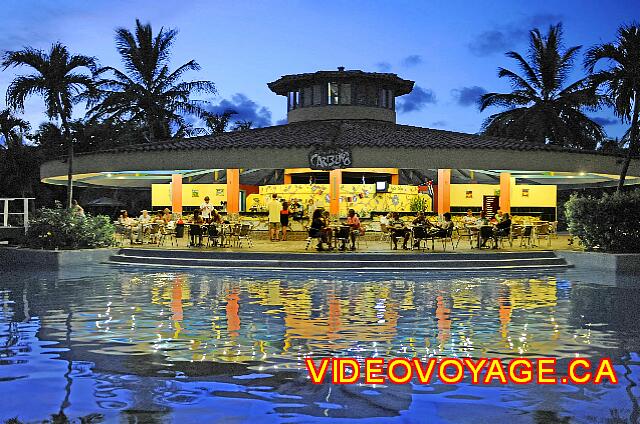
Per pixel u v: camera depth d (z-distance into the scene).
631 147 26.78
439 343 9.84
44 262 22.80
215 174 39.59
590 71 26.55
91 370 8.16
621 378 7.87
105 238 25.59
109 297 14.64
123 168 31.88
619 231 22.92
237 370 8.20
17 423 6.29
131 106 50.25
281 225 31.56
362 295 15.18
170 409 6.72
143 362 8.59
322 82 38.00
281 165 30.09
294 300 14.29
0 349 9.31
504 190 34.66
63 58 28.28
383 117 38.41
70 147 28.47
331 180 32.38
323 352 9.21
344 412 6.66
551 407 6.81
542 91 51.28
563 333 10.62
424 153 30.16
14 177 49.81
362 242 29.98
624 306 13.52
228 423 6.34
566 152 31.89
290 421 6.41
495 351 9.30
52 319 11.76
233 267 22.16
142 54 50.62
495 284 17.62
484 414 6.61
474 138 34.19
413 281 18.36
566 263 23.50
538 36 51.53
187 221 30.56
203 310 12.84
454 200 39.66
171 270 21.30
